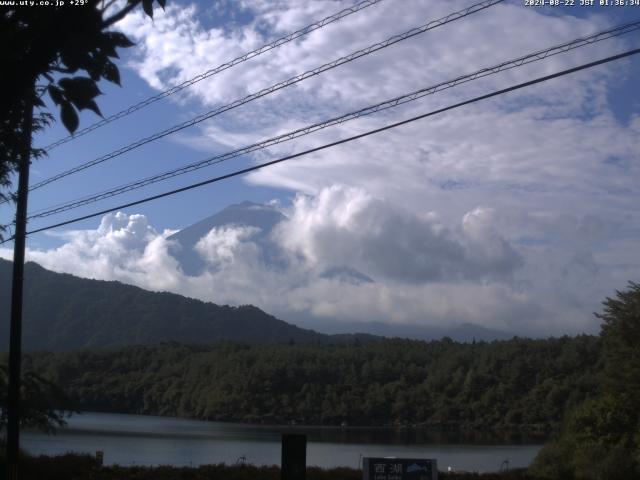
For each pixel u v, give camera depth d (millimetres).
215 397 141875
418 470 16234
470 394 133000
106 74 4812
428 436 113188
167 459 58875
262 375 144125
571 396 114062
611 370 49844
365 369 148750
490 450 85312
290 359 150875
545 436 114000
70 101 4645
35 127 8047
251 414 139875
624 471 41906
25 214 18016
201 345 186750
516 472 36906
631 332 50281
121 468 29141
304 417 137500
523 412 123562
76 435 88750
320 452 75312
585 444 45281
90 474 26359
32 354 155000
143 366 162375
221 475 28500
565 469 44469
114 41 4766
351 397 139375
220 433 104500
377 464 16328
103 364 160625
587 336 131750
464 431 124688
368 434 115312
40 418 20500
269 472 29500
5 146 6301
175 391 148375
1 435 23125
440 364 146875
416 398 138125
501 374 132625
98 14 4570
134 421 129875
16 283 17906
